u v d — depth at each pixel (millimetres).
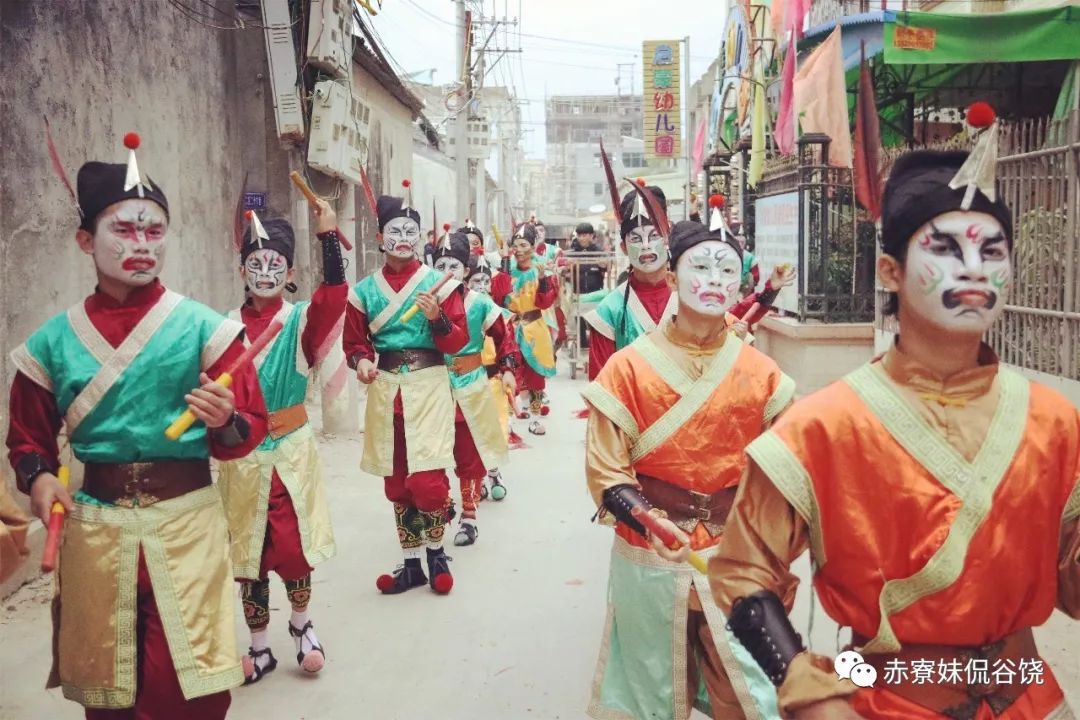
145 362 3359
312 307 4832
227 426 3398
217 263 9883
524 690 4742
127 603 3398
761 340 14242
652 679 3570
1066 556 2229
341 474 9141
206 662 3432
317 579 6410
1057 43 9648
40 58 6520
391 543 7164
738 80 16656
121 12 7695
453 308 6098
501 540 7215
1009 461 2166
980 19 9688
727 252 3568
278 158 10453
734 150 17109
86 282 7062
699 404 3525
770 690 3355
